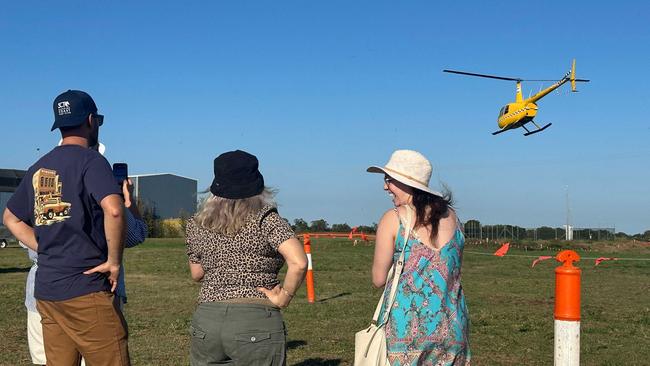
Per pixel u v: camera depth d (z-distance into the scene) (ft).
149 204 195.62
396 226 13.28
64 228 13.12
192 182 225.76
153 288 50.80
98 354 13.28
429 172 13.60
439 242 13.16
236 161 12.86
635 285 57.36
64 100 13.74
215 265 12.75
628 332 31.65
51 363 13.55
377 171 13.94
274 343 12.63
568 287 14.85
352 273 67.31
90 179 13.16
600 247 144.77
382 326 13.25
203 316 12.66
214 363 12.81
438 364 13.05
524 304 42.14
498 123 117.80
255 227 12.66
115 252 13.17
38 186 13.35
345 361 25.23
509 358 25.59
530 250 134.21
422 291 13.01
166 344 28.19
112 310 13.37
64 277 13.16
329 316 36.40
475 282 57.67
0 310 38.17
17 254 109.29
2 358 25.23
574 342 14.74
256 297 12.62
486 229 171.12
